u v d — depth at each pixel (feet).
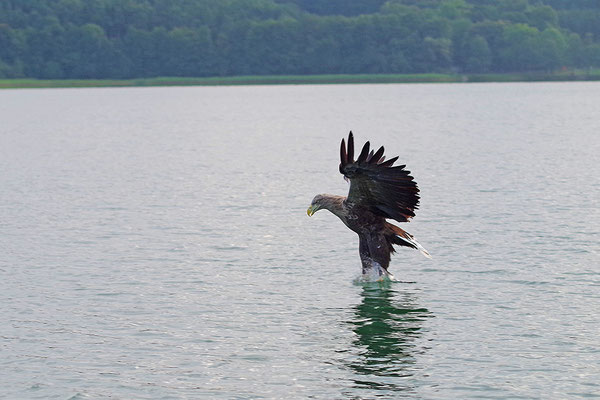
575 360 41.93
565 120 223.30
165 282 56.34
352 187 53.01
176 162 130.52
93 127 226.58
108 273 58.65
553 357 42.34
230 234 71.05
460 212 78.59
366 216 54.49
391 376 40.52
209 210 83.15
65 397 38.83
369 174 51.83
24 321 48.60
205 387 39.70
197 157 138.31
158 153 146.82
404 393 38.70
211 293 53.78
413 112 280.31
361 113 280.31
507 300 51.26
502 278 55.93
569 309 49.32
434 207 81.51
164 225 75.36
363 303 51.26
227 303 51.67
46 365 42.34
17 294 53.72
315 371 41.27
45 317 49.29
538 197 86.58
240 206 85.46
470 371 40.93
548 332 45.70
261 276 57.57
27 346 44.80
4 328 47.44
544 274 56.54
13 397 38.83
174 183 104.42
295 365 42.04
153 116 278.46
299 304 51.37
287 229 73.00
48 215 81.25
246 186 100.53
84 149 157.48
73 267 60.39
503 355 42.73
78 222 77.41
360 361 42.32
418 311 49.67
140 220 78.02
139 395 38.99
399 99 388.78
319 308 50.55
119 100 418.10
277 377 40.65
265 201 88.58
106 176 113.09
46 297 53.11
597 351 42.96
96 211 83.41
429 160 126.00
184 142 171.83
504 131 186.70
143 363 42.50
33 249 66.23
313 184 102.01
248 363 42.34
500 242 65.87
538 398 38.01
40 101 412.77
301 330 46.80
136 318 49.01
